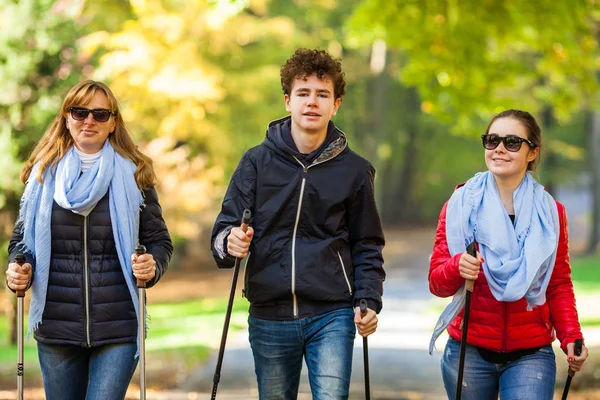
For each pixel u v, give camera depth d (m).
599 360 23.17
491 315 10.41
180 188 40.03
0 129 26.08
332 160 10.81
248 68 46.72
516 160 10.52
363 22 25.73
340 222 10.88
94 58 29.89
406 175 104.50
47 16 26.12
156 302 44.84
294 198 10.73
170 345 26.44
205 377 21.22
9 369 21.81
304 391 19.50
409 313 34.56
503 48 26.41
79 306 10.62
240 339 28.08
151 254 10.96
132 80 36.06
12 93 26.00
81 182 10.65
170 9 37.69
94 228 10.66
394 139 98.19
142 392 10.52
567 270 10.62
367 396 11.01
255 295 10.83
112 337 10.66
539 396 10.25
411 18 25.16
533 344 10.45
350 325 10.79
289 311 10.76
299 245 10.73
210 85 37.69
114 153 10.88
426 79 26.00
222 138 44.00
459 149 100.88
